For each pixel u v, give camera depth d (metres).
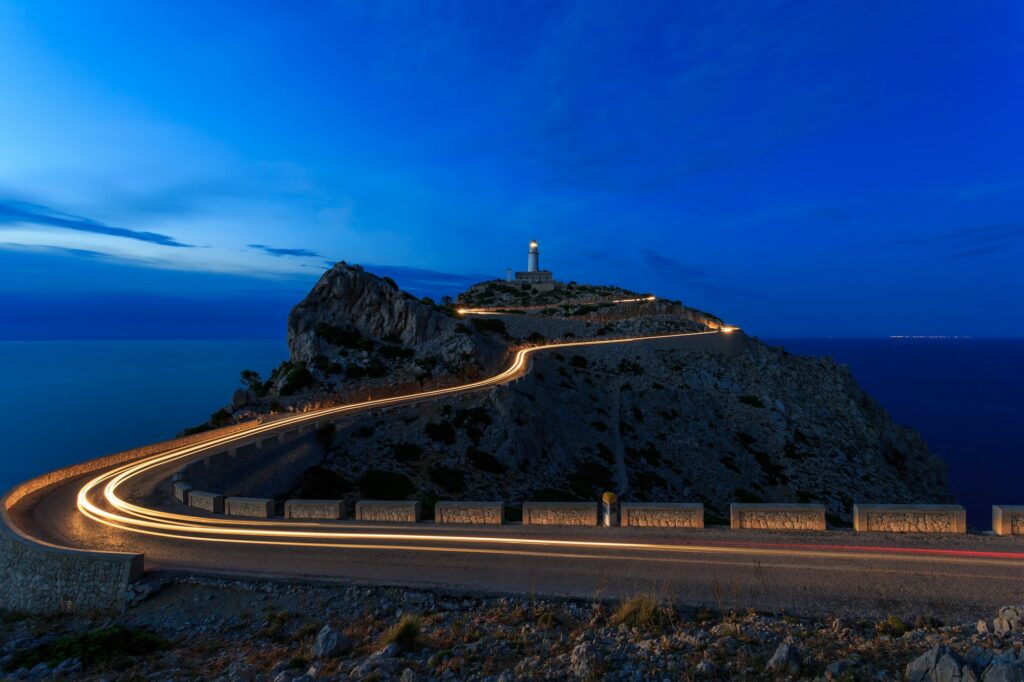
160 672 12.81
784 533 19.67
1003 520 18.66
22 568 19.97
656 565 17.22
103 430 159.00
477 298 135.12
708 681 10.10
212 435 43.69
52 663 13.51
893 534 19.16
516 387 55.34
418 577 17.36
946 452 122.06
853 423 79.00
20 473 119.88
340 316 72.38
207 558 19.89
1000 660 8.83
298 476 37.75
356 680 10.94
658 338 86.75
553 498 41.81
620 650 11.71
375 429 45.53
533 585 16.41
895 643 11.84
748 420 70.88
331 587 17.31
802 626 13.28
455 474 42.34
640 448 59.06
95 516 25.52
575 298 131.88
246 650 14.15
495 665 11.71
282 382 58.38
